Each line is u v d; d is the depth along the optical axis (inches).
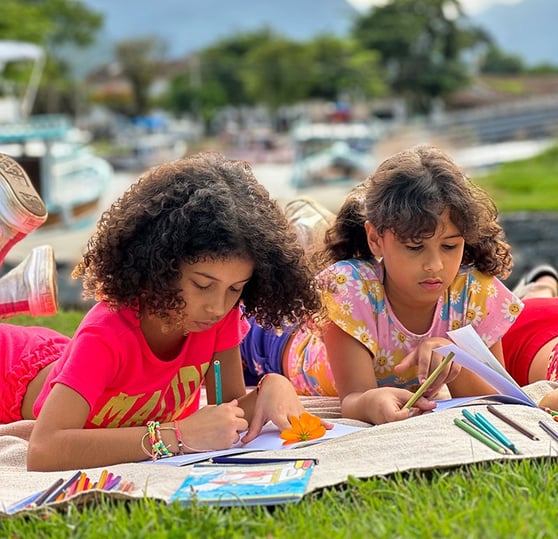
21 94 715.4
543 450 105.0
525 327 161.3
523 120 1802.4
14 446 124.0
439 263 126.2
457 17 2938.0
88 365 115.1
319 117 2223.2
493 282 141.5
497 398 123.9
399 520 89.7
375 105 2736.2
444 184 126.0
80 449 112.8
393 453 105.5
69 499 97.7
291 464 104.7
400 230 124.9
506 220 617.3
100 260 115.8
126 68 2819.9
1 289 148.3
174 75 2856.8
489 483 96.7
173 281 111.2
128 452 114.7
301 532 88.7
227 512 93.5
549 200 685.9
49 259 149.6
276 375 128.2
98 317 118.8
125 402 122.4
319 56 2704.2
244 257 112.3
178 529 89.3
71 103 2427.4
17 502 101.0
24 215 141.3
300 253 120.7
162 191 113.7
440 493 96.0
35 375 140.9
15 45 637.9
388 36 2832.2
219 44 3073.3
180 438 115.4
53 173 513.3
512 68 3993.6
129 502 99.0
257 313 123.6
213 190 112.6
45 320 210.8
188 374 126.6
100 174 559.2
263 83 2642.7
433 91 2837.1
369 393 127.0
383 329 139.3
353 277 138.3
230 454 111.0
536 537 84.3
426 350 129.9
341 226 144.1
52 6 2642.7
